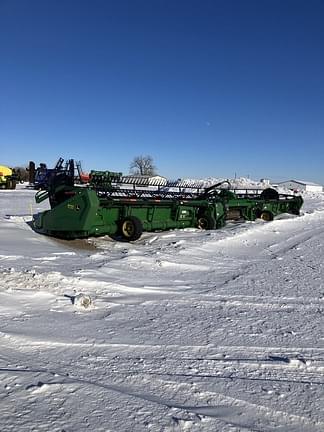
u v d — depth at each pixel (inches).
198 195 645.3
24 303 205.2
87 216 424.2
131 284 259.9
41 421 107.7
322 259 395.2
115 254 362.6
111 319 193.5
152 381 134.2
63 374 135.6
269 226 660.1
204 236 507.2
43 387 123.7
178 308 216.8
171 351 159.6
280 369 148.0
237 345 168.6
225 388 131.8
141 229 457.4
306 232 626.8
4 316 187.0
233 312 213.8
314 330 189.9
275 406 122.3
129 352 156.9
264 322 198.8
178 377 137.9
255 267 343.9
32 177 1234.6
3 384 125.1
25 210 770.2
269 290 263.6
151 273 298.0
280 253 427.5
